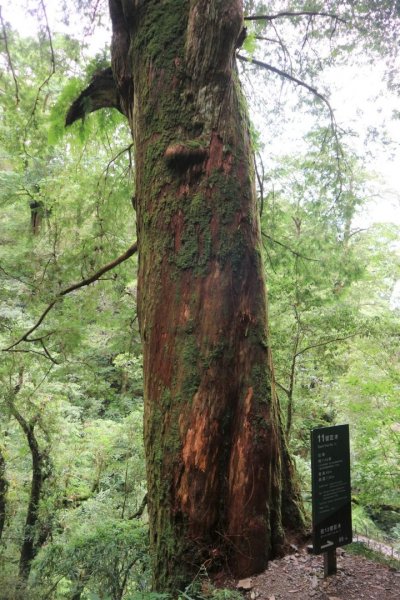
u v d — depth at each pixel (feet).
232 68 12.28
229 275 10.78
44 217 24.77
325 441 9.93
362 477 19.29
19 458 33.73
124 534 14.35
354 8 19.33
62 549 15.81
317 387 24.97
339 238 24.29
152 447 10.67
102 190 24.26
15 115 21.62
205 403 10.16
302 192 24.72
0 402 27.53
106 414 39.78
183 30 11.92
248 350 10.70
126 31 13.26
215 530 9.96
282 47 21.38
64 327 23.54
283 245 23.34
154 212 11.48
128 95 13.66
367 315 25.80
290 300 22.06
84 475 31.94
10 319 27.43
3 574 25.96
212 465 10.04
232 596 9.03
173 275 10.94
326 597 9.20
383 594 9.33
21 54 20.15
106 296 25.71
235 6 10.92
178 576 9.78
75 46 19.33
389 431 19.93
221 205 11.08
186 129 11.46
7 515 32.58
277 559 10.52
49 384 30.27
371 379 22.30
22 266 24.32
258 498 10.27
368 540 13.42
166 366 10.67
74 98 18.17
